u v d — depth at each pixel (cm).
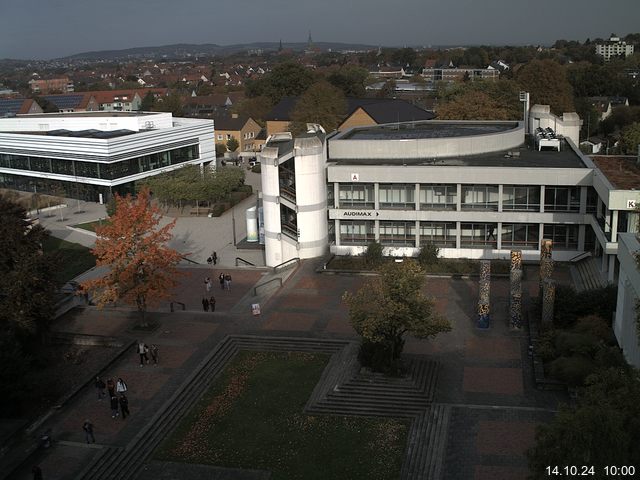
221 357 4791
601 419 2406
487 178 6425
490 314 5269
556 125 8312
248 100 18100
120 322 5519
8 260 4881
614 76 19988
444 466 3462
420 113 13488
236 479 3491
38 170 11175
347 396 4131
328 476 3469
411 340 4853
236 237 8188
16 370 4134
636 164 6525
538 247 6531
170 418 4044
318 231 6775
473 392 4138
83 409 4191
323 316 5388
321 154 6606
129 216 5309
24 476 3569
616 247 5231
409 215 6681
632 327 3806
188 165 10569
